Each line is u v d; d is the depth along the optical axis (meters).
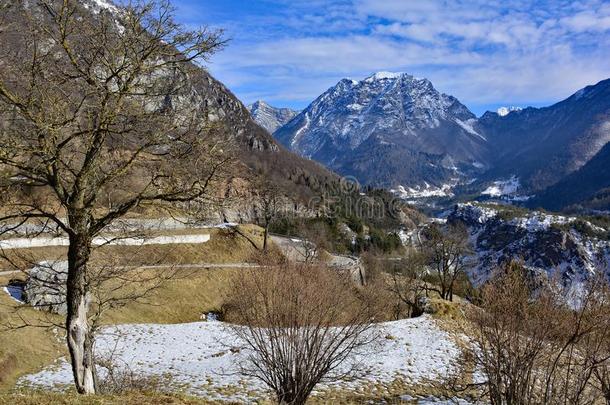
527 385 10.23
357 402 16.00
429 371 20.09
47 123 8.07
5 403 8.55
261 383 17.92
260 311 12.39
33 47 8.57
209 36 9.84
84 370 9.87
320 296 12.34
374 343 22.62
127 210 9.83
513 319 10.38
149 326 28.84
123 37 9.05
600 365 10.05
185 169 9.90
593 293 9.66
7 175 8.59
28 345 22.92
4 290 27.80
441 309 29.64
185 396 11.16
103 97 8.73
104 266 11.23
